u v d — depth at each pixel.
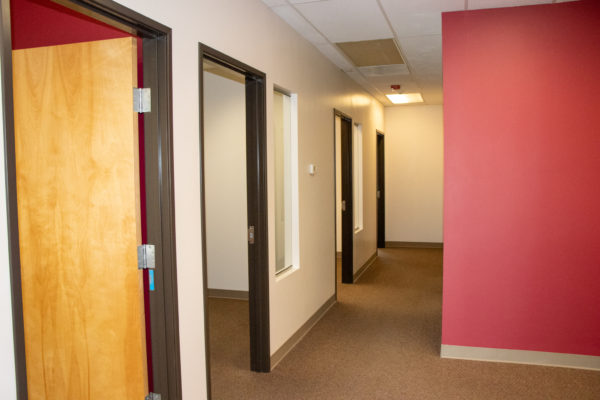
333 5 3.32
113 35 2.37
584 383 3.09
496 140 3.42
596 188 3.28
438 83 6.26
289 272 3.85
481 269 3.50
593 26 3.23
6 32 1.40
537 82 3.33
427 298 5.31
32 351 2.32
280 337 3.59
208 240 5.31
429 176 8.59
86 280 2.24
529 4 3.30
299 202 4.05
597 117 3.25
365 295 5.47
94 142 2.19
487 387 3.06
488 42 3.40
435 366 3.42
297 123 3.99
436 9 3.41
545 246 3.38
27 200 2.27
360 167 6.62
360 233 6.48
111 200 2.19
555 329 3.39
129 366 2.23
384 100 7.83
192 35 2.41
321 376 3.27
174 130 2.27
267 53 3.33
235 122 5.09
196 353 2.49
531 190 3.38
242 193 5.14
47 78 2.22
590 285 3.31
